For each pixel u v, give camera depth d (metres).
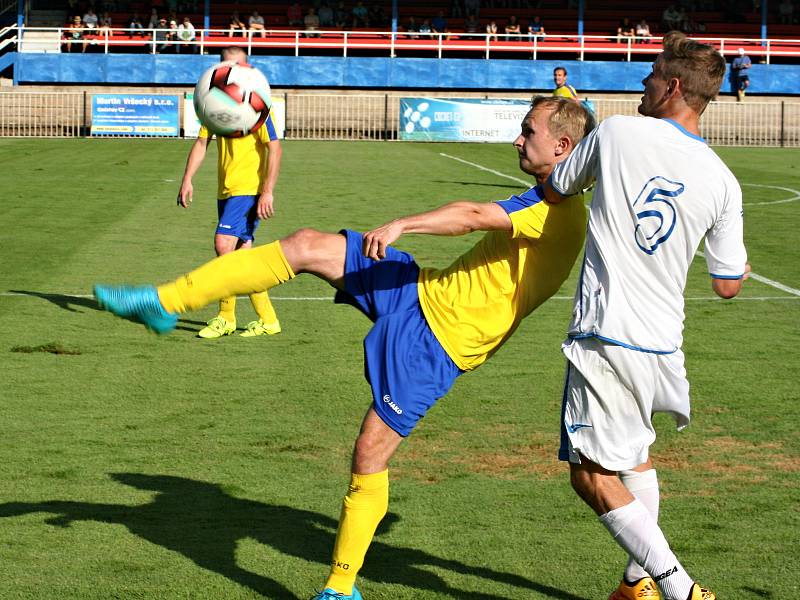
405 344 3.91
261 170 8.84
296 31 41.84
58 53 40.69
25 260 12.22
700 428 6.53
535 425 6.51
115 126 35.78
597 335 3.69
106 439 6.11
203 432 6.27
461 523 4.96
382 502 3.94
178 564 4.42
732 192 3.73
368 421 3.94
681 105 3.76
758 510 5.16
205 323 9.49
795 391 7.39
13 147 30.41
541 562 4.53
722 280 3.83
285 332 9.19
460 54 46.66
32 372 7.59
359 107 38.03
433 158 29.00
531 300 4.00
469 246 13.85
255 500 5.20
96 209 16.78
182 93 39.88
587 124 4.06
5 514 4.94
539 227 3.89
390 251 4.11
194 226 15.16
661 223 3.64
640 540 3.78
